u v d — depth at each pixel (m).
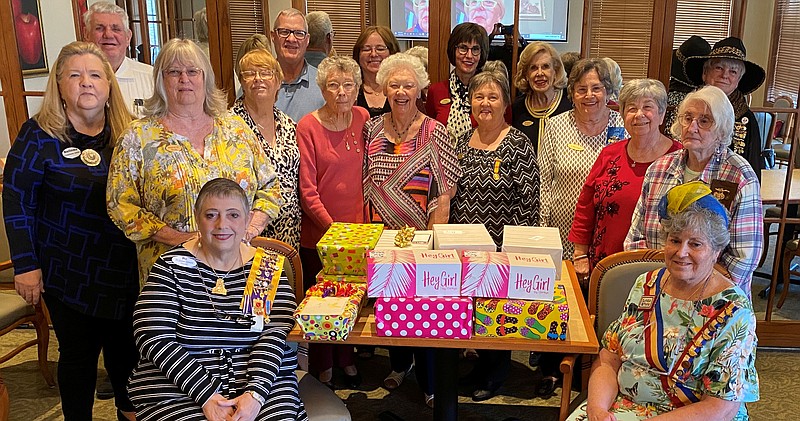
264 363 1.85
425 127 2.56
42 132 2.17
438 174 2.54
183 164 2.12
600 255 2.49
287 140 2.61
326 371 2.85
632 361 1.81
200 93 2.15
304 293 2.42
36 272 2.23
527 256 1.92
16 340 3.47
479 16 3.20
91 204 2.21
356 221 2.68
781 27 3.07
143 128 2.13
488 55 3.15
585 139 2.74
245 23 3.21
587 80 2.64
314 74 3.10
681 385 1.73
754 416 2.68
